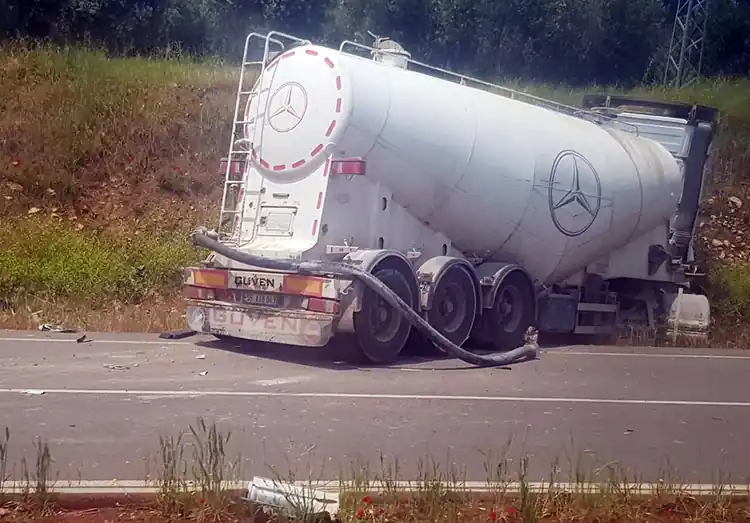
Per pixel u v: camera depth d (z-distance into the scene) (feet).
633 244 51.19
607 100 58.03
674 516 17.43
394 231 38.06
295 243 35.65
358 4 116.16
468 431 24.59
